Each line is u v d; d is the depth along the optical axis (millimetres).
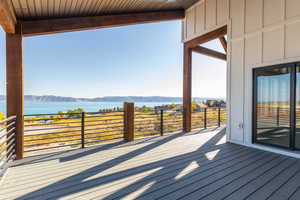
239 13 3871
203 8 4797
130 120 4062
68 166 2486
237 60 3928
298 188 1900
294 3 2998
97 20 3799
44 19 3180
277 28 3217
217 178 2139
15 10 2705
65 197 1699
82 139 3471
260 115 3557
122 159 2801
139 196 1723
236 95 3955
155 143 3855
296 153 2953
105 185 1942
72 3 2967
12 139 2732
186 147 3562
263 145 3492
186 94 5316
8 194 1742
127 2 3678
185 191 1825
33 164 2555
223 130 5480
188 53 5348
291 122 3086
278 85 3260
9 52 2812
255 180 2092
